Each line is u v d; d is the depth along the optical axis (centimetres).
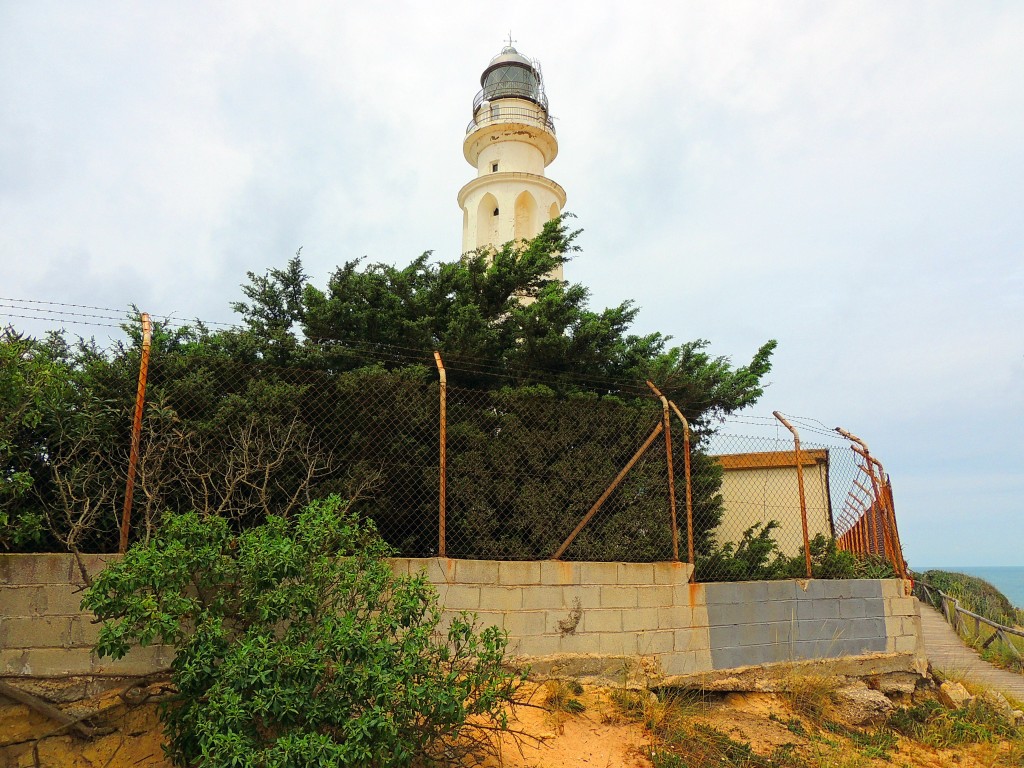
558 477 884
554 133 2302
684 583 835
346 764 463
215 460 752
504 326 1046
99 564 600
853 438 1067
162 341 847
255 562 542
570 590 768
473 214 2173
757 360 1270
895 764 740
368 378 851
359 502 825
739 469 1373
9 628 566
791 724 781
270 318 1048
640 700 737
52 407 655
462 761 593
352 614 530
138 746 566
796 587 908
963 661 1443
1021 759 799
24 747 552
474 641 594
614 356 1056
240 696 473
